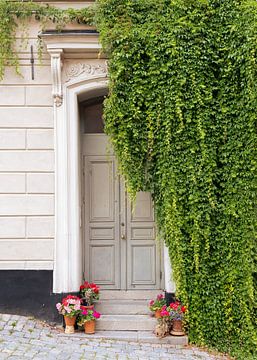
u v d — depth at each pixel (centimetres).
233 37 598
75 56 655
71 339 572
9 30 649
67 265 629
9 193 640
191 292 599
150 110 609
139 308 648
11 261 631
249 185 585
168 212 601
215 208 599
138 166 613
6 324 590
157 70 606
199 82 602
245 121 589
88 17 645
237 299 586
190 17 607
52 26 655
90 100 709
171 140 604
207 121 602
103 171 706
